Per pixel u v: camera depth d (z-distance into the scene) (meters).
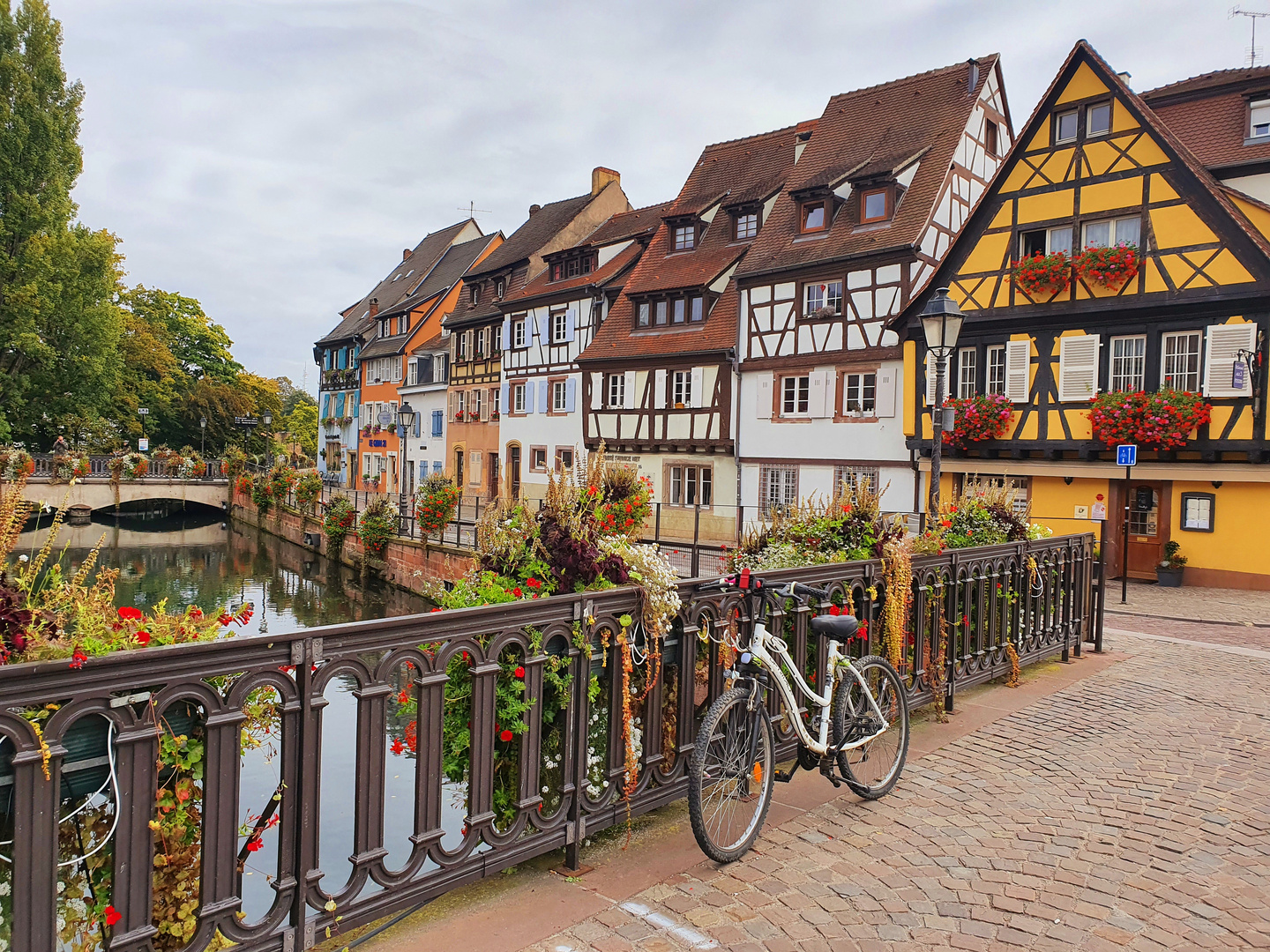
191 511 53.19
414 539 23.23
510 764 3.48
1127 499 14.74
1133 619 12.63
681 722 4.11
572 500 4.01
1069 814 4.37
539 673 3.41
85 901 2.52
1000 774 4.94
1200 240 16.62
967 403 19.38
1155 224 17.17
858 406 22.11
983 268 19.55
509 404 35.78
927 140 22.84
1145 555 18.03
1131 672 7.69
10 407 37.72
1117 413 17.08
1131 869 3.74
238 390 60.84
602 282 30.42
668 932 3.09
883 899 3.41
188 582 26.19
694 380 26.09
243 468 46.28
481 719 3.21
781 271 23.50
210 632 2.78
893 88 25.27
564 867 3.57
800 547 5.91
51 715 2.20
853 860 3.76
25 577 2.63
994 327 19.36
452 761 3.58
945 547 6.36
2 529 2.67
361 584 25.80
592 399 29.45
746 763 3.83
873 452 21.75
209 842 2.46
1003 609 6.93
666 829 4.03
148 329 55.44
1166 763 5.18
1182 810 4.43
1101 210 17.86
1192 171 16.66
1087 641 9.05
